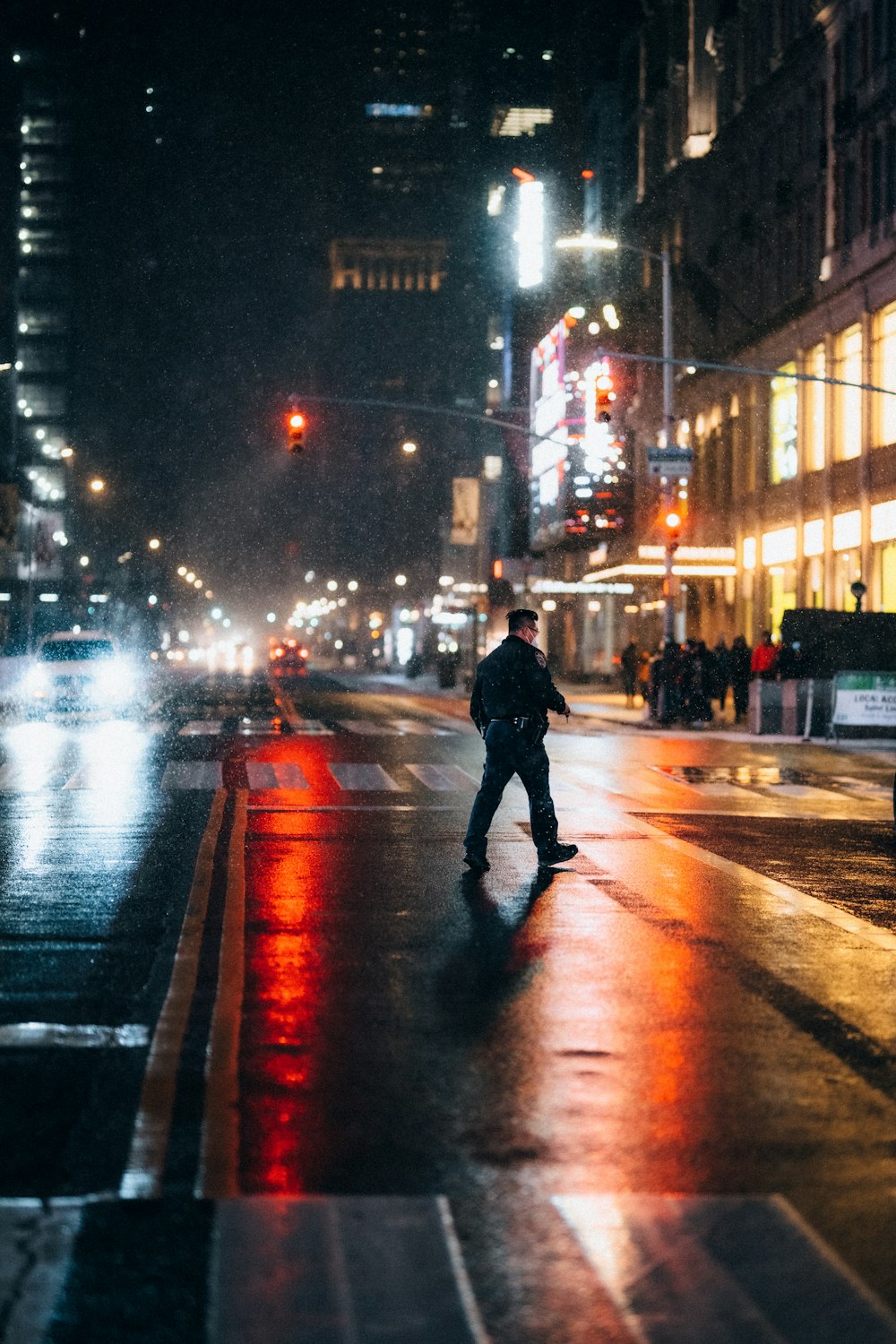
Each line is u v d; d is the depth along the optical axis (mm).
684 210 63438
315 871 12844
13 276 122688
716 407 59688
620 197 75938
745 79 56062
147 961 9117
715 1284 4367
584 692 64188
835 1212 4969
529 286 90250
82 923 10344
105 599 135000
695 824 16766
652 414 66562
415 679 86875
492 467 102125
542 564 74312
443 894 11688
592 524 60562
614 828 16344
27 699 35281
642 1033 7438
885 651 35219
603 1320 4125
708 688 39656
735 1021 7695
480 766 23891
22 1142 5637
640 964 9094
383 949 9500
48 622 117188
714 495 60219
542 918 10680
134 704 38219
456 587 74000
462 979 8617
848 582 46656
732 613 57594
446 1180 5238
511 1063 6852
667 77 66375
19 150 125750
